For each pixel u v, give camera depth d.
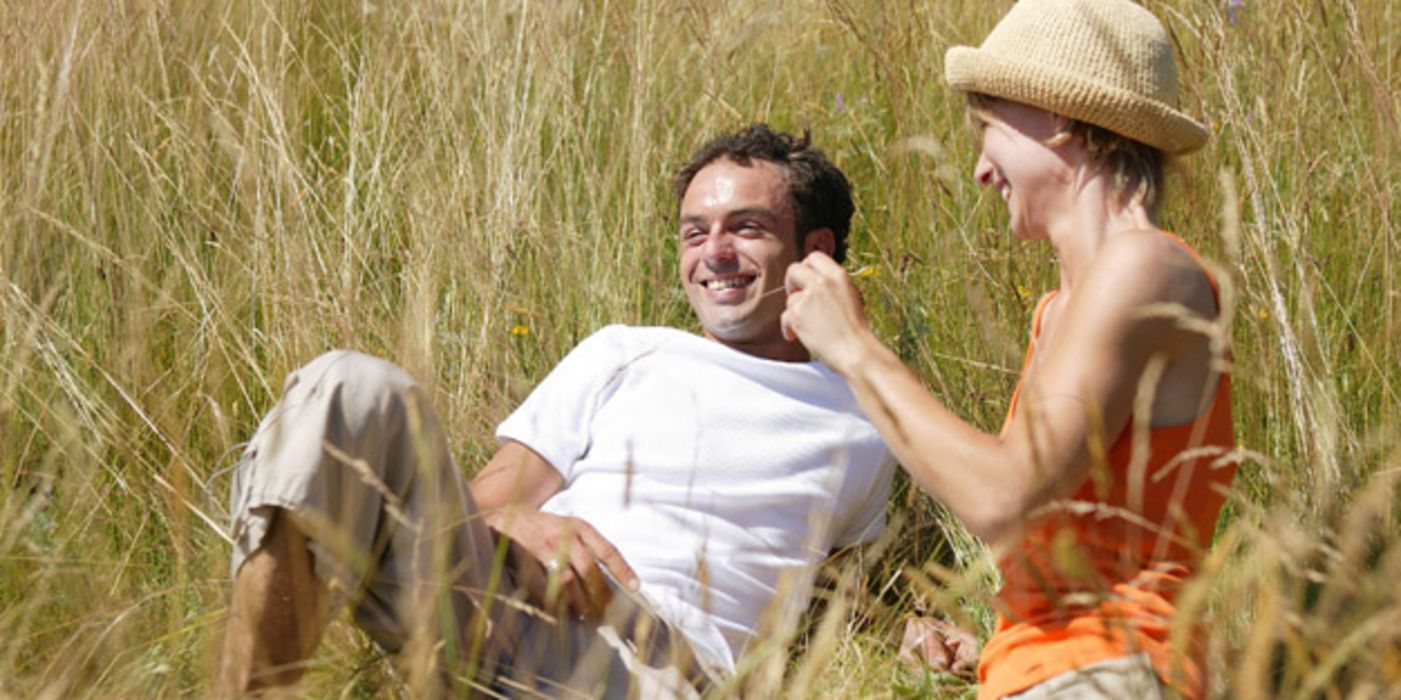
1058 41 2.13
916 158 3.99
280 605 2.24
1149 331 1.98
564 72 4.11
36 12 3.83
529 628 2.54
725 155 3.00
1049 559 2.05
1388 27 3.85
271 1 4.20
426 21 4.24
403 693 2.30
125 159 3.82
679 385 2.84
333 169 3.99
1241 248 3.17
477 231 3.75
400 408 2.29
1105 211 2.14
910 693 2.64
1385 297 3.19
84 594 2.55
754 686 2.29
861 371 2.11
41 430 3.09
